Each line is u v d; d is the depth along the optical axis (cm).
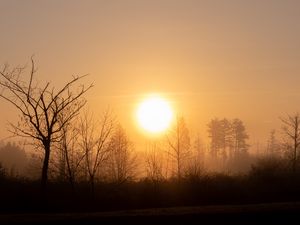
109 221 2372
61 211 2961
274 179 4588
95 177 3859
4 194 3172
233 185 4128
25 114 2822
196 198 3756
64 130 3073
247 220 2492
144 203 3497
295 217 2542
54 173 3628
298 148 6575
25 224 2253
